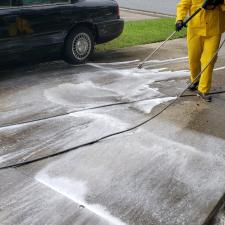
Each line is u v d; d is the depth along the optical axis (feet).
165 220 10.71
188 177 12.67
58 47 21.75
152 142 14.66
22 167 12.77
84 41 23.21
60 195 11.50
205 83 18.66
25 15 19.65
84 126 15.56
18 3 19.44
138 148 14.20
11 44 19.42
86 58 23.65
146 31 34.14
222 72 23.32
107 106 17.44
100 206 11.12
